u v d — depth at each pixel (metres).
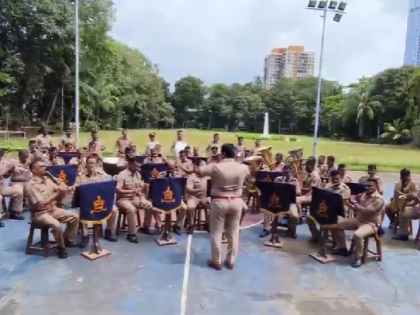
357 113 49.78
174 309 4.14
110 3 27.89
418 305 4.44
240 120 67.19
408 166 18.11
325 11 15.12
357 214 5.96
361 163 18.47
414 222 8.48
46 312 4.00
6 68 21.64
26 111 30.88
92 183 5.44
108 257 5.54
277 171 8.35
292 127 65.44
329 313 4.18
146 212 6.57
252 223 7.65
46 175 5.55
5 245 5.89
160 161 9.11
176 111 68.06
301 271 5.30
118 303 4.23
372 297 4.61
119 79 43.84
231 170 5.07
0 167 7.17
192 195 6.85
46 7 21.25
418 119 36.69
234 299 4.42
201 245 6.17
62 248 5.45
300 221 7.64
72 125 30.72
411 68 47.84
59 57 26.03
